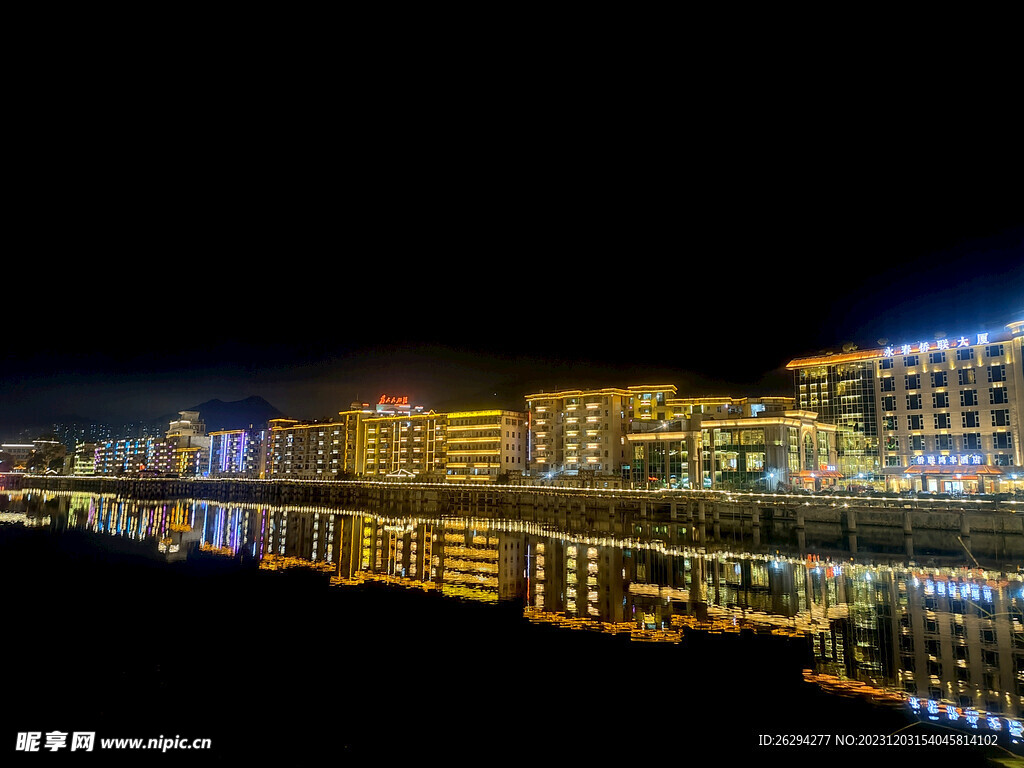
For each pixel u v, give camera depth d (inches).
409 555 2442.2
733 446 3850.9
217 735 810.2
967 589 1731.1
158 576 1868.8
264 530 3363.7
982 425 3398.1
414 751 773.9
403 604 1555.1
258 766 721.6
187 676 1018.1
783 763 735.7
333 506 5295.3
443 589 1745.8
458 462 5703.7
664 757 756.6
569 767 730.2
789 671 1063.0
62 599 1497.3
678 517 3521.2
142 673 1023.6
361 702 928.3
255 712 880.9
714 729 832.3
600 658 1137.4
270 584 1787.6
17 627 1243.8
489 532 3275.1
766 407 4178.2
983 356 3440.0
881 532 2637.8
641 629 1330.0
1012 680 1008.2
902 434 3720.5
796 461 3786.9
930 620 1390.3
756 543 2704.2
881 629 1316.4
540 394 5516.7
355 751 772.0
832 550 2504.9
